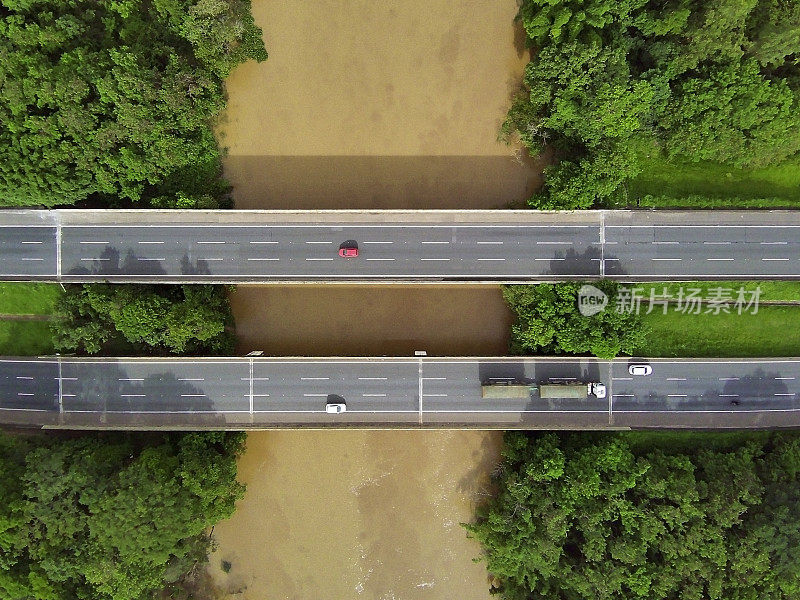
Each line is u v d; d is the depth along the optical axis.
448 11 77.94
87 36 71.69
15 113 68.00
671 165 75.19
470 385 75.94
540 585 73.25
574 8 68.38
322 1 77.94
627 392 76.06
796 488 70.50
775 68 70.31
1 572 67.00
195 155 74.31
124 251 73.94
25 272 74.00
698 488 71.00
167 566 70.12
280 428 75.31
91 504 66.56
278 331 78.88
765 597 67.88
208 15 68.69
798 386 76.62
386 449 79.38
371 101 78.31
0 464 70.25
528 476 71.31
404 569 79.38
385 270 74.50
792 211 73.69
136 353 76.94
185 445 73.31
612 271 74.31
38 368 76.06
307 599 78.81
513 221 74.44
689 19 68.25
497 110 78.31
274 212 74.00
